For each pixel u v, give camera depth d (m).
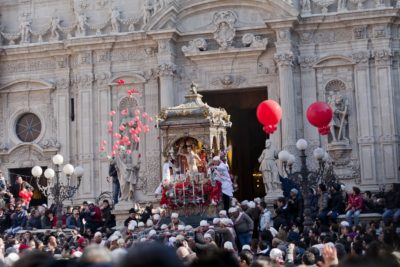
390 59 36.72
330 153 37.03
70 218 28.83
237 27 38.38
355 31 37.12
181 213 23.84
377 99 36.72
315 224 23.39
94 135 39.81
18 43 41.53
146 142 38.88
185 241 17.36
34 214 29.20
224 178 23.81
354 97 37.19
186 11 38.94
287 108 36.81
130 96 39.25
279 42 37.28
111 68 39.97
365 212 26.78
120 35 39.41
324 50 37.69
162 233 20.44
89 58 40.16
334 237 19.59
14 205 30.84
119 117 39.72
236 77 38.62
